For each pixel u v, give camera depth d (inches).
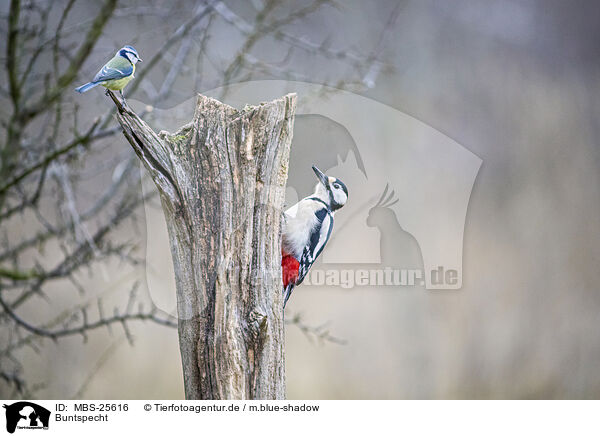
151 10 416.5
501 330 560.1
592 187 654.5
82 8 438.9
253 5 428.5
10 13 376.2
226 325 220.5
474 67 659.4
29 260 469.7
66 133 403.5
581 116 701.9
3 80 405.7
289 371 472.4
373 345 461.1
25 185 392.2
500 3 716.7
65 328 381.7
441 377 486.0
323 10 489.1
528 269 602.5
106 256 370.3
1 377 390.6
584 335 585.0
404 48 550.3
